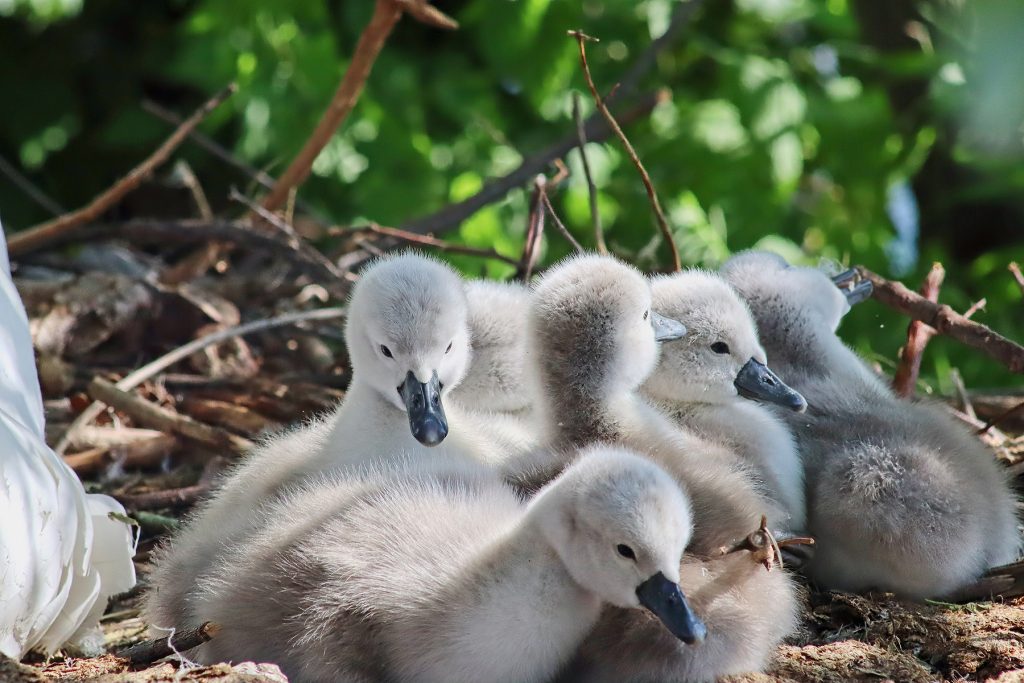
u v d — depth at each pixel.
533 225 12.70
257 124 19.33
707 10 21.48
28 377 8.95
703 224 18.81
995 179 18.28
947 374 16.73
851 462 9.86
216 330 13.73
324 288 13.66
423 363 9.63
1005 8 14.46
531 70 20.23
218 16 19.56
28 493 8.08
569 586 7.92
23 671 7.75
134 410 11.92
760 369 10.63
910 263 20.02
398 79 20.03
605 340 9.78
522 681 7.90
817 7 20.62
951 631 9.00
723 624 8.04
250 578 8.34
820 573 9.95
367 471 9.05
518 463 9.23
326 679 8.02
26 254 14.83
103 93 21.83
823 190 20.91
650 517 7.70
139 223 13.88
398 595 7.86
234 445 11.63
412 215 19.28
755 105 19.55
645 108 15.33
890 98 20.75
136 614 10.40
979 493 9.84
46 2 19.62
